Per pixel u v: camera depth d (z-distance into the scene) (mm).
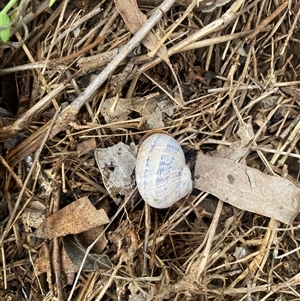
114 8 134
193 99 139
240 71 144
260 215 143
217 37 136
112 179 134
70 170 137
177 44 131
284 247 144
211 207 140
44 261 133
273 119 146
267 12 142
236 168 138
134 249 131
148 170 125
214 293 138
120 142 136
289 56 146
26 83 138
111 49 133
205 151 143
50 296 132
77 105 128
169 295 136
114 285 138
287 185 138
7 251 136
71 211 132
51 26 136
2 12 121
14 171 135
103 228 135
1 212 135
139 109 136
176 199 130
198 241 140
